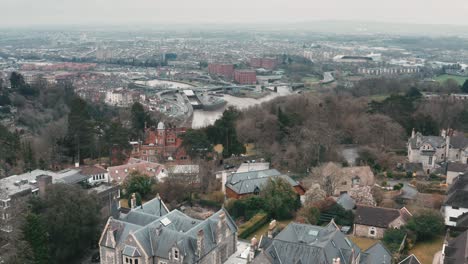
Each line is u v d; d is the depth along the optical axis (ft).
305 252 366.43
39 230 415.64
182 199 599.16
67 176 578.25
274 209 552.00
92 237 464.65
